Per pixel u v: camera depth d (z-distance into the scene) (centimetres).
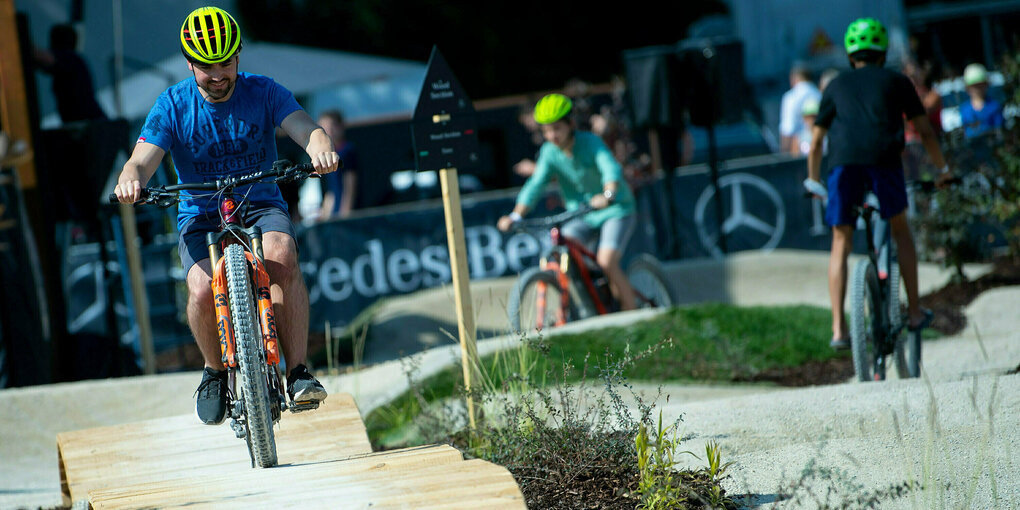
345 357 2241
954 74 2692
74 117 2358
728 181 2567
